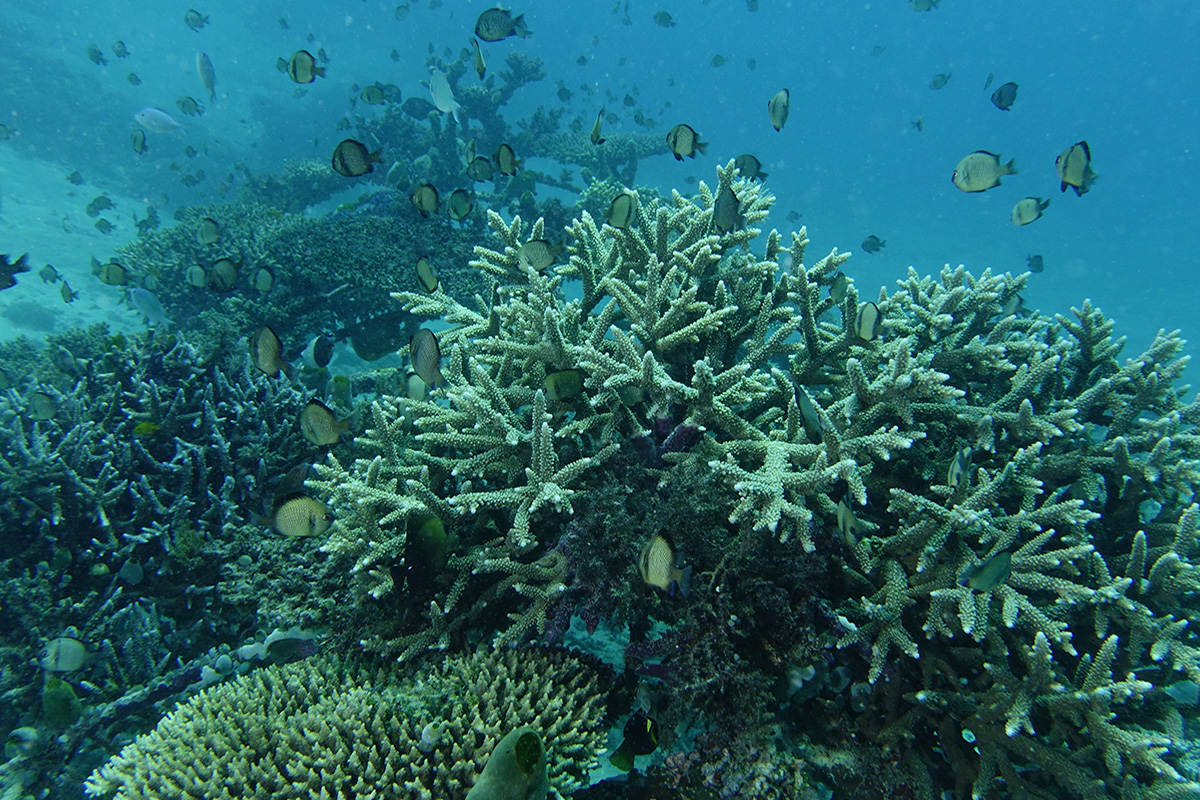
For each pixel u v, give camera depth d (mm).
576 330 4762
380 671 3746
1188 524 3740
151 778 3250
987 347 4406
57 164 23344
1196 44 122312
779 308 4516
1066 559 3408
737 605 3492
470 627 4012
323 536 4848
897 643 3316
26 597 4656
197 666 4633
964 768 3373
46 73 26234
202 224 9609
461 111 19594
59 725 4230
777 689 3480
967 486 3576
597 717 3475
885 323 4914
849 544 3225
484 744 3025
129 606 4879
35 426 5402
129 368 6711
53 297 14430
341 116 37875
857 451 3539
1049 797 3189
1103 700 3098
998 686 3260
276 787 3051
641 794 3564
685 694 3490
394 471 4430
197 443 6051
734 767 3303
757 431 4016
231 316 9773
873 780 3375
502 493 3842
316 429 4562
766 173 6922
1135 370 4527
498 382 4809
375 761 3018
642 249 4930
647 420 4258
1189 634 3752
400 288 10227
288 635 4176
